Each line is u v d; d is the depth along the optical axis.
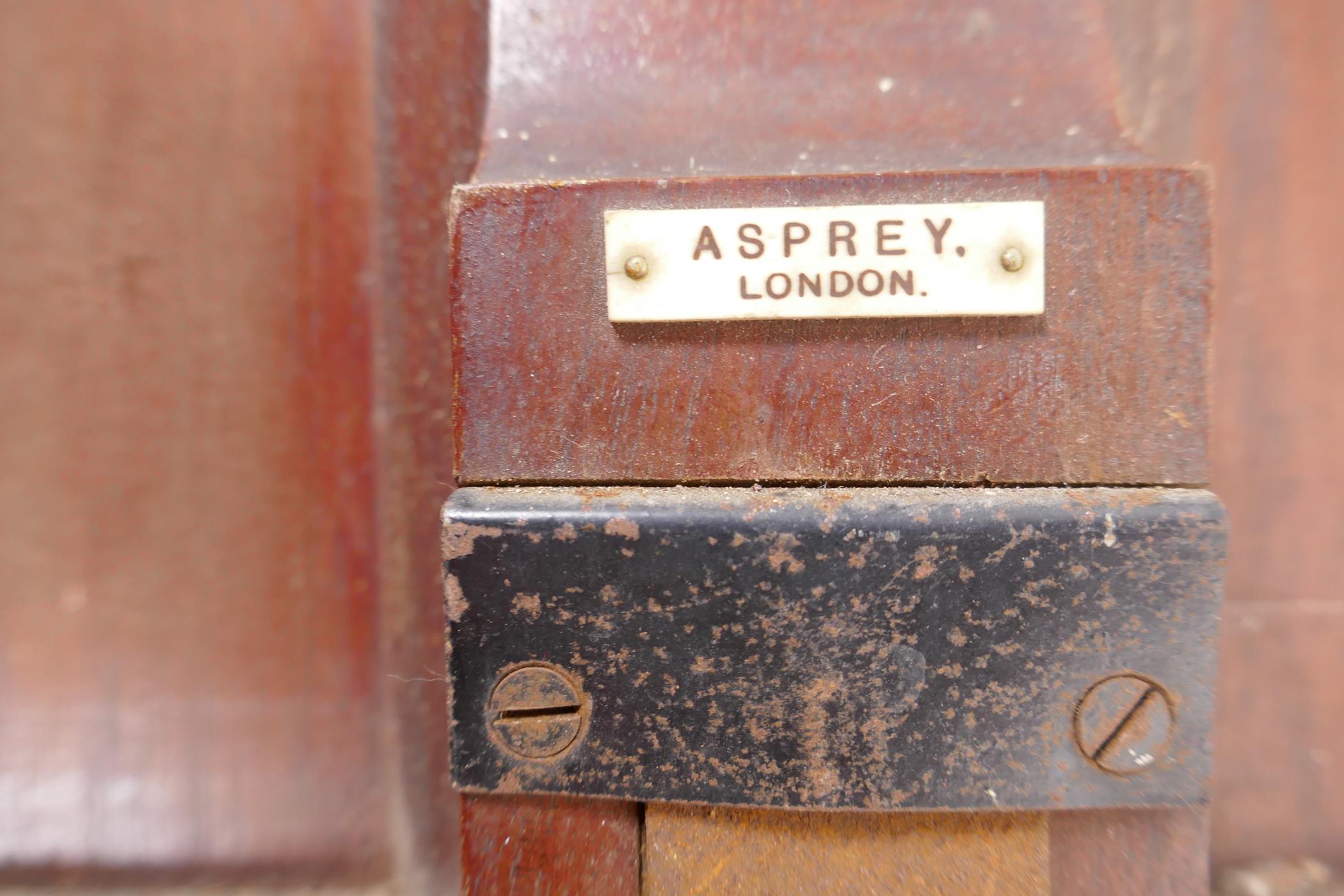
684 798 0.14
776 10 0.15
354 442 0.17
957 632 0.14
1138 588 0.14
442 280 0.17
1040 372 0.14
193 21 0.17
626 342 0.14
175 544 0.17
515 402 0.14
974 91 0.14
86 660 0.17
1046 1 0.15
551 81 0.15
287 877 0.17
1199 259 0.14
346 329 0.17
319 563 0.17
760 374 0.14
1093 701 0.14
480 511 0.14
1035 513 0.14
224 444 0.17
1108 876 0.14
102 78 0.17
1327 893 0.16
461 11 0.16
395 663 0.17
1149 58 0.16
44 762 0.17
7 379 0.17
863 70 0.14
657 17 0.15
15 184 0.17
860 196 0.14
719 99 0.14
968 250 0.14
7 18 0.17
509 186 0.14
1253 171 0.16
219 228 0.17
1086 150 0.14
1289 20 0.16
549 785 0.14
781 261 0.14
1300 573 0.16
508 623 0.14
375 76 0.17
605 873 0.14
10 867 0.17
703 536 0.14
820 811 0.14
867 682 0.14
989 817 0.14
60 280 0.17
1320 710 0.16
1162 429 0.14
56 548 0.17
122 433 0.17
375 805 0.17
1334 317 0.16
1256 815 0.17
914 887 0.14
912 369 0.14
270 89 0.17
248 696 0.17
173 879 0.17
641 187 0.14
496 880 0.14
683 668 0.14
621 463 0.14
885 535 0.14
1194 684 0.14
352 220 0.17
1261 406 0.16
